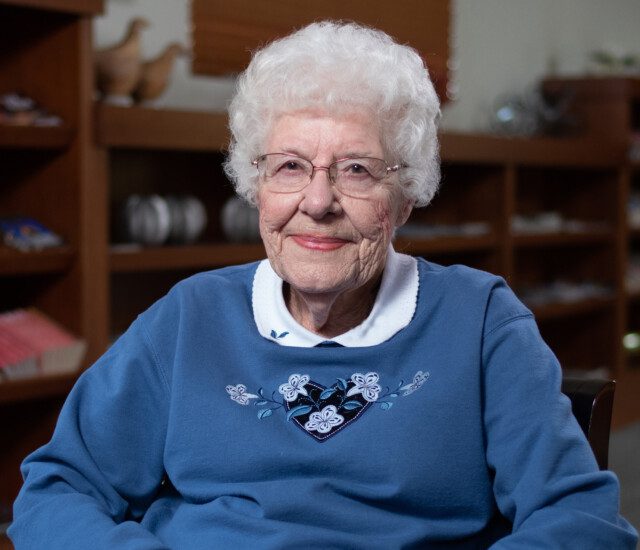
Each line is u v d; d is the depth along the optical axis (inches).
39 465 55.8
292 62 53.7
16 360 116.3
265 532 51.5
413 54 56.7
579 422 56.3
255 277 58.9
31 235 120.4
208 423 54.5
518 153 186.4
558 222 210.2
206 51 148.3
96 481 55.5
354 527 51.6
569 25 234.8
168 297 59.1
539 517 49.3
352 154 53.2
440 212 195.5
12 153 128.3
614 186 219.1
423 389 53.2
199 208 140.9
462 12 202.7
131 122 123.9
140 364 57.1
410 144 55.2
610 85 215.3
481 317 54.6
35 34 123.7
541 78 226.4
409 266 57.5
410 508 52.4
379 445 52.1
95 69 130.2
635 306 255.0
